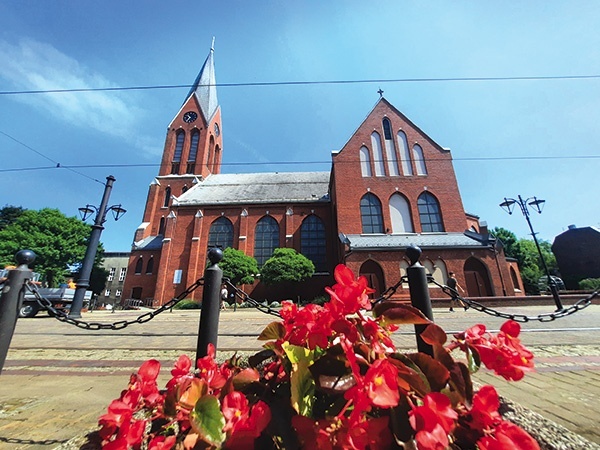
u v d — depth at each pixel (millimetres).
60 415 2273
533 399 2385
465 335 1269
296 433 893
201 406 931
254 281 25672
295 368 999
